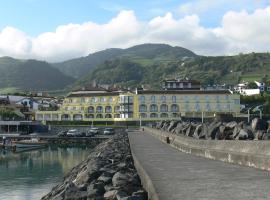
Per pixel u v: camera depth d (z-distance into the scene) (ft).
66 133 462.19
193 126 126.72
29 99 640.58
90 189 55.52
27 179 179.93
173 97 540.52
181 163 68.85
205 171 55.11
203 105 539.29
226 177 48.01
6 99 625.82
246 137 81.97
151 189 43.16
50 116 585.22
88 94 575.79
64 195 56.70
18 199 134.82
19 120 536.01
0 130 503.61
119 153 119.85
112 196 49.88
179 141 115.55
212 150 77.05
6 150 356.18
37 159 274.16
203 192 38.42
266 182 43.37
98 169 75.77
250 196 35.81
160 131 184.65
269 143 54.44
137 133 294.46
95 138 424.05
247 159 59.36
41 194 142.92
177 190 39.81
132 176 63.31
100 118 562.25
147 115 538.47
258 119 83.61
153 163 69.46
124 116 542.57
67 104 580.30
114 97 560.20
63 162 252.62
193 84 645.92
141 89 577.84
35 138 431.84
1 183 168.86
